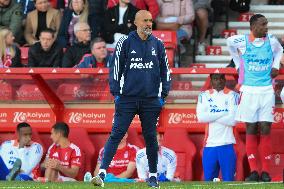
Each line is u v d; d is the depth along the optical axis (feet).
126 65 101.14
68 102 138.21
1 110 139.54
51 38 147.84
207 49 165.99
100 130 137.90
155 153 102.99
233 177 129.39
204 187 105.19
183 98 135.44
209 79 131.13
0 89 137.49
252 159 124.16
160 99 102.42
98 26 156.25
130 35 101.45
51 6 166.81
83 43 148.77
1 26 160.66
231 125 128.77
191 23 161.89
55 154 132.57
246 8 170.81
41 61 148.15
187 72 127.44
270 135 127.34
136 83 101.04
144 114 102.17
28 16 161.68
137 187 102.42
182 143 134.00
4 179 134.72
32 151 134.21
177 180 127.03
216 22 172.65
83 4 156.56
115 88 101.30
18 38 161.27
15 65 148.56
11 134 139.54
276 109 133.18
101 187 101.30
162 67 102.27
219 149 128.88
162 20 160.97
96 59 142.31
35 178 133.18
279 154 133.39
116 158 130.31
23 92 137.69
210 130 129.59
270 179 123.03
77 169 132.05
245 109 123.85
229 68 126.52
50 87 135.54
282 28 170.71
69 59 148.05
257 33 122.62
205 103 128.67
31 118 139.23
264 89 123.34
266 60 123.03
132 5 156.66
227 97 128.67
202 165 133.39
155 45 101.60
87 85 135.74
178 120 136.36
